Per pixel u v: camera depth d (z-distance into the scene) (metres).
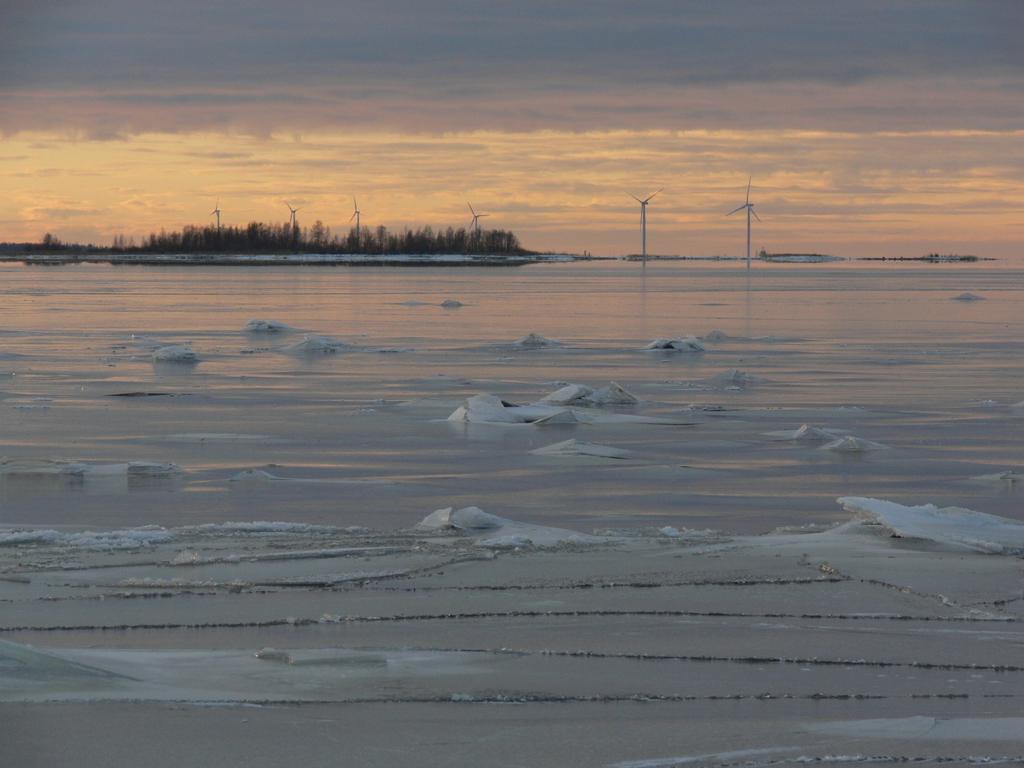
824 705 13.74
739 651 15.53
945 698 13.95
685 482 29.17
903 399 47.25
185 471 30.08
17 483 28.08
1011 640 16.08
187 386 50.69
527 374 57.28
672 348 71.44
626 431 38.00
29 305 125.25
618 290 182.25
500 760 12.09
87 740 12.27
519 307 127.62
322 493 27.33
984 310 123.31
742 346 76.06
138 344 73.75
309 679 14.26
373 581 18.75
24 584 18.41
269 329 87.12
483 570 19.39
